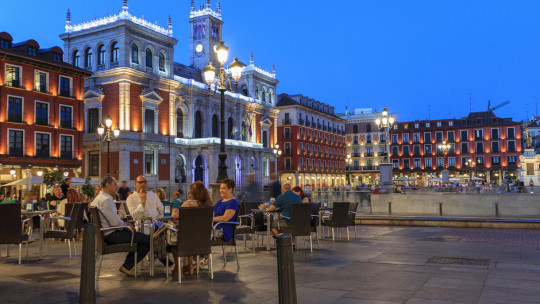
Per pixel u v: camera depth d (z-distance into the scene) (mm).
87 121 48219
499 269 8164
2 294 6477
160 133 50562
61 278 7664
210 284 7148
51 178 36125
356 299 6059
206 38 63375
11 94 37500
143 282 7355
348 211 13516
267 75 71312
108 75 46688
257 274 7973
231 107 61688
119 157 45750
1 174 37406
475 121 98500
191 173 53719
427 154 99812
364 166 103500
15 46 40188
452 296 6168
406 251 10695
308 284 7000
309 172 85562
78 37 49469
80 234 13922
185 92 54312
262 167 63625
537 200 23328
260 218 12367
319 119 91562
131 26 47156
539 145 105938
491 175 95438
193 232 7375
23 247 12188
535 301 5867
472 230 16688
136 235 7879
